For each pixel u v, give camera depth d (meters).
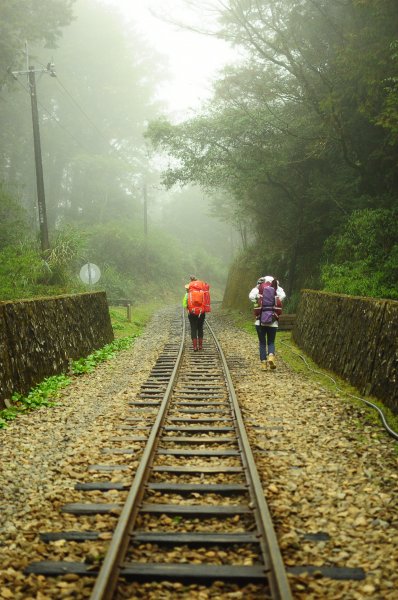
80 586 3.53
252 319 25.91
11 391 8.84
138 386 10.45
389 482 5.30
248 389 9.96
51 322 11.81
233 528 4.36
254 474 5.22
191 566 3.70
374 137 18.70
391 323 8.38
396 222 15.04
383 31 15.45
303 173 23.12
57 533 4.25
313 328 13.87
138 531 4.23
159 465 5.80
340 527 4.38
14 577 3.66
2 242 23.91
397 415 7.62
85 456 6.17
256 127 21.91
